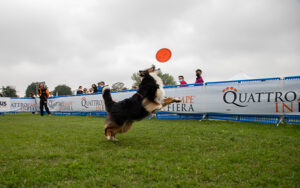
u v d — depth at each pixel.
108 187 2.24
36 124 7.55
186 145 4.05
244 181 2.40
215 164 2.91
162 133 5.38
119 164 2.96
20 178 2.48
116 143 4.39
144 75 4.75
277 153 3.34
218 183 2.36
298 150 3.47
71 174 2.59
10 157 3.25
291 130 5.32
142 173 2.64
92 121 8.67
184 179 2.45
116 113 4.58
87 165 2.92
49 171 2.67
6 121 8.71
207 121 7.57
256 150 3.55
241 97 7.08
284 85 6.31
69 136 5.11
